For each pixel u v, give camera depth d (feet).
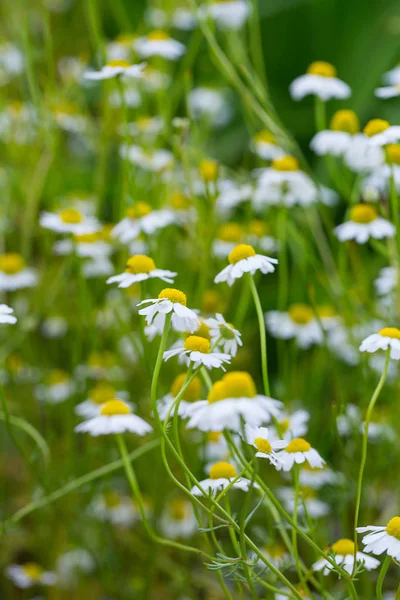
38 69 3.31
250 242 2.74
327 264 2.79
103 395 2.61
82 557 2.67
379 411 2.70
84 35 3.47
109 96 2.88
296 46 3.63
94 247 2.80
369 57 3.41
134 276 2.40
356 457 2.63
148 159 2.90
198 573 2.67
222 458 2.56
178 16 3.12
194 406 2.20
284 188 2.73
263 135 2.90
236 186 2.85
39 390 2.80
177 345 2.40
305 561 2.64
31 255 3.14
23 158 3.05
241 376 2.19
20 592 2.72
